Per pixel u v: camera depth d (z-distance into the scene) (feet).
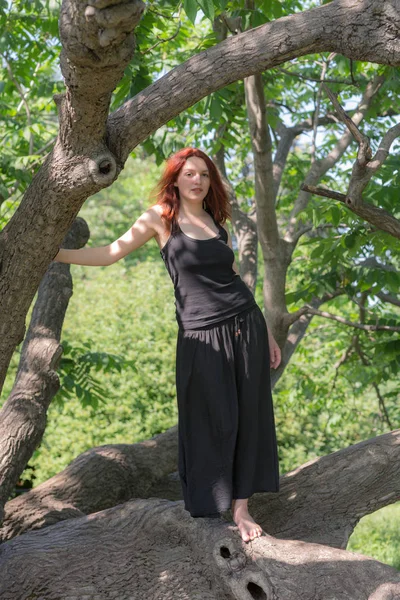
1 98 24.02
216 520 11.53
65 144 8.56
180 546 11.78
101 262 11.17
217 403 10.65
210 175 11.38
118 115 8.87
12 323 10.06
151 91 8.84
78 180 8.65
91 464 16.61
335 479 13.05
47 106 26.40
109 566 11.88
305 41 8.61
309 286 20.81
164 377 42.34
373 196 16.92
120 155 8.92
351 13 8.47
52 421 40.81
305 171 30.53
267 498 13.20
